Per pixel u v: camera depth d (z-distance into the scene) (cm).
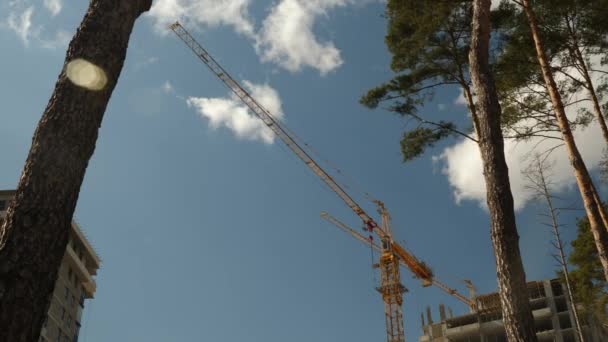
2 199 5031
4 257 461
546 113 1777
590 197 1468
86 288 5741
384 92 1947
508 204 980
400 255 9431
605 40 1778
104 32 604
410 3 1864
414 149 1911
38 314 462
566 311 7012
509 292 900
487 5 1212
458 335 7706
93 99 571
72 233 5584
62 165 521
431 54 1906
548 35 1814
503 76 1842
